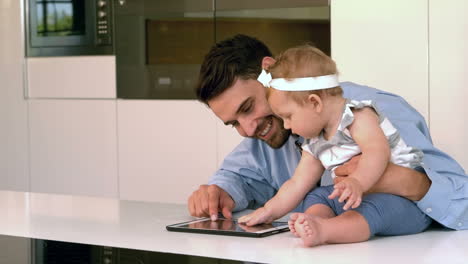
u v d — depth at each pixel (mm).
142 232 1526
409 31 3219
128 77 3941
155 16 3840
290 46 3500
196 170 3762
